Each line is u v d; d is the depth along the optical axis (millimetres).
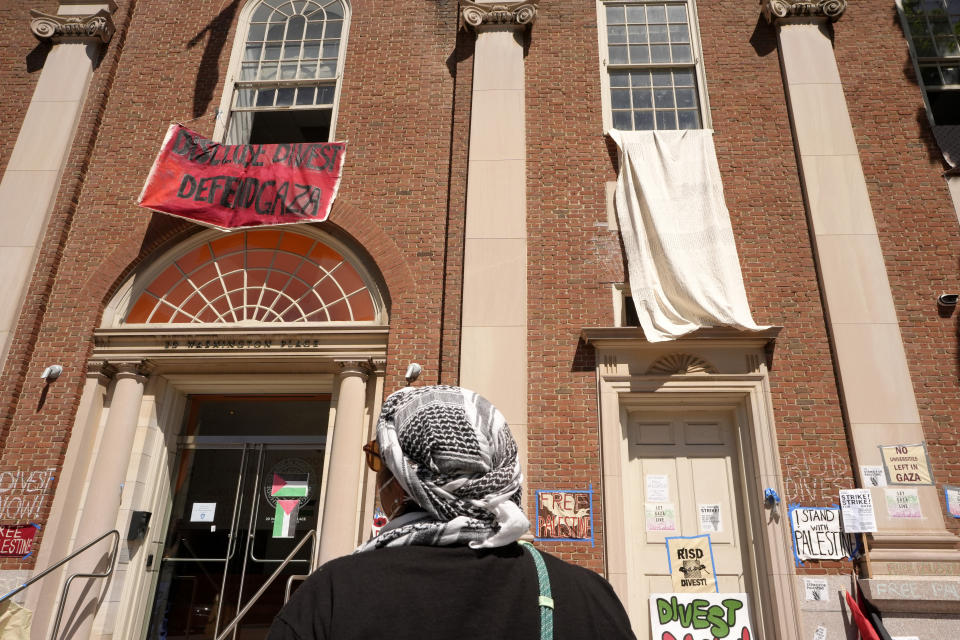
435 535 1286
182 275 8984
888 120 8820
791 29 9430
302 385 8562
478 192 8625
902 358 7453
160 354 8297
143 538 7883
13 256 8609
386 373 7895
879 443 7098
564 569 1366
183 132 9164
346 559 1267
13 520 7461
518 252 8273
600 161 8922
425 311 8195
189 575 7992
